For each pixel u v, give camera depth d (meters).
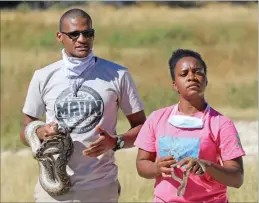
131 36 55.38
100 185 10.22
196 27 58.12
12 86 35.06
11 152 21.97
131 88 10.43
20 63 41.59
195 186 8.62
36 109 10.46
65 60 10.25
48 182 10.22
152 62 44.97
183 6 70.50
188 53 8.89
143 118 10.57
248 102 31.61
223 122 8.69
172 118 8.76
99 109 10.16
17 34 53.75
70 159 10.14
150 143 8.89
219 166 8.38
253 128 24.52
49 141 9.97
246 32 55.81
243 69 43.75
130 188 15.71
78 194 10.18
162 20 62.84
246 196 14.98
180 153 8.65
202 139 8.62
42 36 53.62
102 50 49.59
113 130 10.37
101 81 10.25
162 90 33.44
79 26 10.10
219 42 53.50
